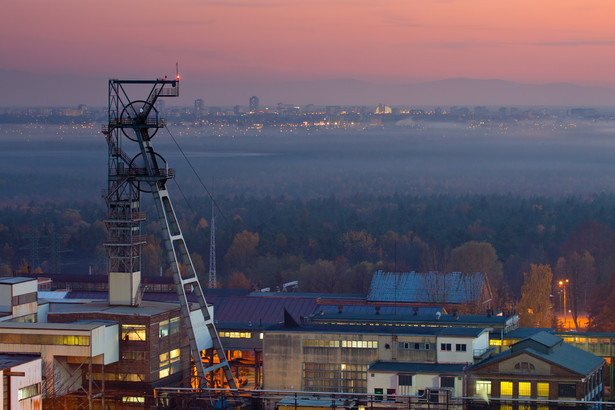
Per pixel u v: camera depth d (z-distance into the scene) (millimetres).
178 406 162000
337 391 167500
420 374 155625
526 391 155000
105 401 165125
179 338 175250
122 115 176500
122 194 177625
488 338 175625
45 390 154000
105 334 160375
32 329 155750
